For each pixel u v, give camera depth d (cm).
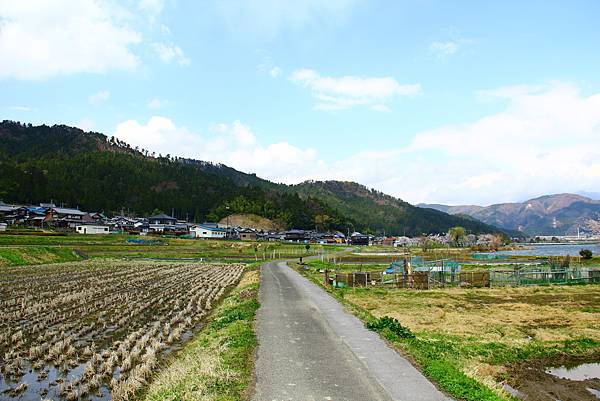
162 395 1154
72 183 16800
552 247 19050
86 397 1294
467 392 1080
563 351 1852
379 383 1155
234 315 2203
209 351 1538
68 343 1834
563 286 4034
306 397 1060
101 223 12225
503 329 2214
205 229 14412
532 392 1421
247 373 1248
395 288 3834
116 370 1531
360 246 15775
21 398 1291
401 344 1564
